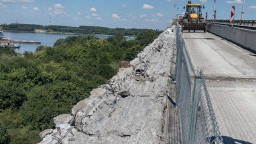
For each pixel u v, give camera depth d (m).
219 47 20.52
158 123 6.75
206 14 38.62
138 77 11.49
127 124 6.82
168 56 15.88
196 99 4.29
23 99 29.20
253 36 18.78
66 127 7.23
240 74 11.77
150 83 10.23
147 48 20.97
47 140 6.62
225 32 27.56
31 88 34.78
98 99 9.08
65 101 27.55
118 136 6.32
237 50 19.11
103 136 6.34
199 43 22.70
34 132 22.12
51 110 24.42
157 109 7.62
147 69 12.52
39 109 25.58
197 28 33.59
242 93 9.46
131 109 7.88
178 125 6.87
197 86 4.27
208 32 35.72
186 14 34.34
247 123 7.14
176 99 8.15
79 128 6.86
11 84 34.09
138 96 8.93
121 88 9.84
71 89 29.80
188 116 5.22
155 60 14.94
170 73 11.79
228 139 6.29
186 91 5.93
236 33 23.39
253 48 18.53
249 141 6.23
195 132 4.29
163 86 9.71
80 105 8.66
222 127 6.88
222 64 13.91
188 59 6.53
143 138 6.09
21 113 25.77
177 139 6.15
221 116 7.53
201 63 14.05
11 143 20.11
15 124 23.69
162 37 25.25
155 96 8.70
